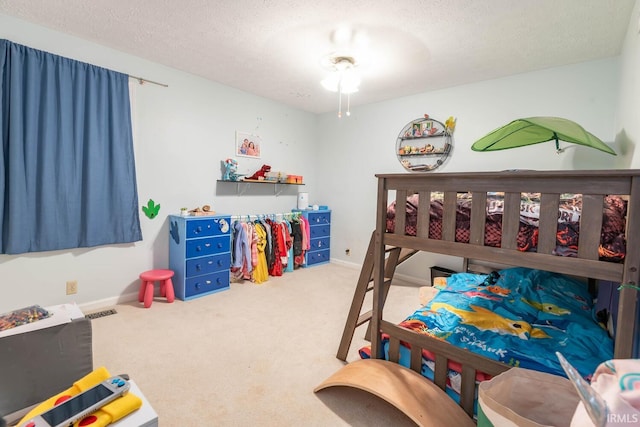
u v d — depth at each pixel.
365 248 4.36
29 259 2.40
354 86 2.82
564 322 1.82
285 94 3.91
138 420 0.91
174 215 3.18
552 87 2.87
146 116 2.99
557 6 1.89
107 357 2.00
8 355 1.01
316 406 1.61
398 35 2.30
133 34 2.44
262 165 4.12
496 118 3.18
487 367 1.36
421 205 1.55
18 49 2.23
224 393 1.70
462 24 2.14
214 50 2.68
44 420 0.84
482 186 1.34
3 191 2.22
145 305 2.82
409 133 3.79
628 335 1.05
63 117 2.45
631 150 1.92
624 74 2.24
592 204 1.10
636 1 1.76
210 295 3.23
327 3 1.94
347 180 4.51
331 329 2.50
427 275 3.73
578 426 0.69
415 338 1.61
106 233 2.74
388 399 1.40
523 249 1.26
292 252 4.22
